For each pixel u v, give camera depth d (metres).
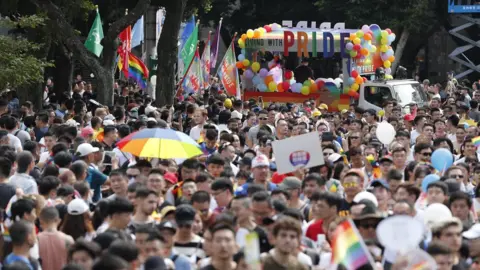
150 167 34.00
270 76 76.06
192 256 25.31
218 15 123.88
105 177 34.88
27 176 31.44
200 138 46.06
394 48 124.94
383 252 24.30
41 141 43.00
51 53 76.19
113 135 40.03
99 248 22.39
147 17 84.88
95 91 85.25
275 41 75.69
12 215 25.97
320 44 74.44
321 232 27.41
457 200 28.42
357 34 74.06
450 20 124.88
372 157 38.06
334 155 37.91
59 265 25.55
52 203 28.52
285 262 22.47
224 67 70.81
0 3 68.69
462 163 35.19
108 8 84.25
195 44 72.19
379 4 117.31
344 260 20.69
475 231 25.98
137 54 107.31
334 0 118.56
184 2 76.31
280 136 46.47
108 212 26.27
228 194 29.34
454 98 76.19
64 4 69.62
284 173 33.88
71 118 51.09
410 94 74.69
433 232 24.34
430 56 130.12
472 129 45.78
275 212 27.33
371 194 28.16
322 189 30.64
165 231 24.34
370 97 74.56
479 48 125.62
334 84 75.25
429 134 44.97
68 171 31.33
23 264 21.56
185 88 70.75
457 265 23.62
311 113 64.88
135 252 21.72
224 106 62.94
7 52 55.16
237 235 24.75
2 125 42.22
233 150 38.69
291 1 124.25
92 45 69.94
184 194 29.91
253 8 125.19
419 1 116.69
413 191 30.16
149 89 84.06
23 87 65.25
